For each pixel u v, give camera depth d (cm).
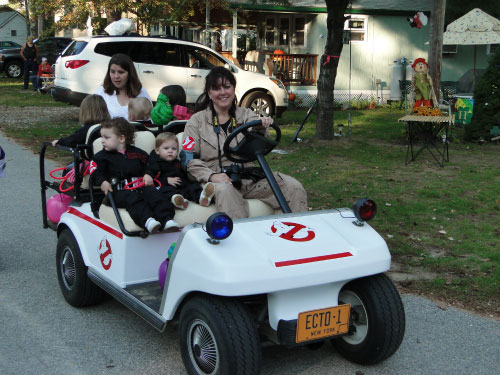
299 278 300
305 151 1080
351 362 361
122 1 1844
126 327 407
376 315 333
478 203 730
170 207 373
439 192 775
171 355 368
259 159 380
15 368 347
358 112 1833
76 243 422
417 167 954
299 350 376
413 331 405
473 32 1583
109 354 367
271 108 1456
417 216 669
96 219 404
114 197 383
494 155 1089
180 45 1338
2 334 392
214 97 411
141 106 504
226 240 310
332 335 322
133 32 1345
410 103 1088
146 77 1298
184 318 321
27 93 2117
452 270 512
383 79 2058
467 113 1474
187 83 1341
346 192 771
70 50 1306
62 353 367
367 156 1041
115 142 401
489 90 1225
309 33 1966
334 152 1072
